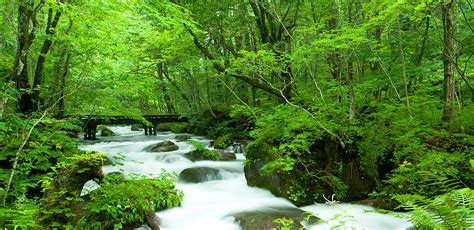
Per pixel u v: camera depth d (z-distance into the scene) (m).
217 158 12.28
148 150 14.90
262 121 9.20
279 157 7.96
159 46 11.81
